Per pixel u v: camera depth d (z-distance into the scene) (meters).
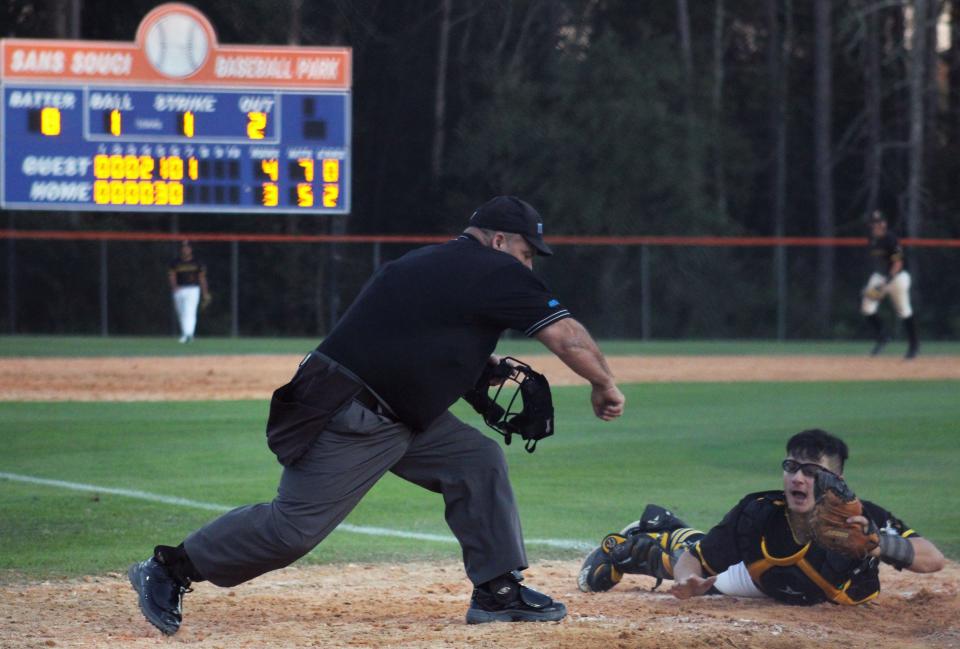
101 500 25.30
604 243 88.56
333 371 13.44
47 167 68.88
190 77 69.38
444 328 13.39
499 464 14.36
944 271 90.62
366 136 107.94
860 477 28.75
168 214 98.88
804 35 128.38
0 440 34.38
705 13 125.62
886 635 14.05
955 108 123.75
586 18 117.75
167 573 13.95
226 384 50.12
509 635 13.29
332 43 100.56
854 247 96.62
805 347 81.75
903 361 66.19
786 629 14.05
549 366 60.88
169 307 86.25
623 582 17.95
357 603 16.02
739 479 28.45
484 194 105.44
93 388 48.50
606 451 33.00
